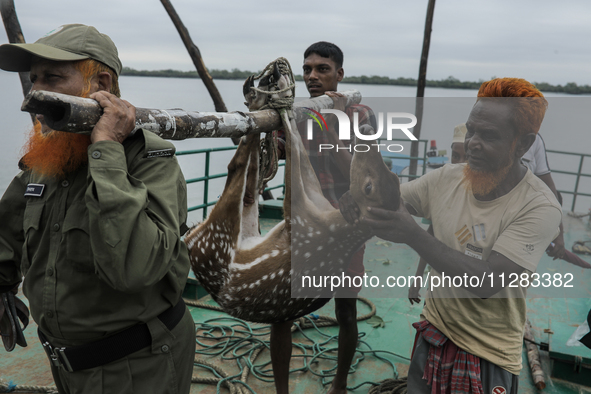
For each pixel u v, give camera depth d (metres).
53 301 1.33
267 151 1.67
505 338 1.67
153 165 1.37
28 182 1.54
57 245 1.33
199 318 3.55
